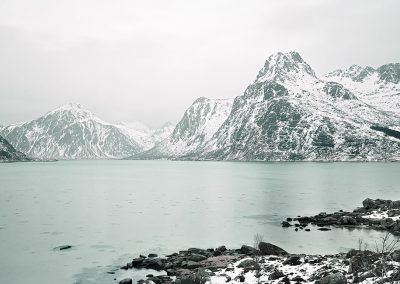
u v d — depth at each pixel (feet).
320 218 317.42
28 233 274.57
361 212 337.31
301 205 409.08
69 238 260.21
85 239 257.75
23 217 339.16
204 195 512.63
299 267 168.14
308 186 618.44
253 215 349.61
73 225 304.30
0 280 179.83
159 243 247.50
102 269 194.80
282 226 298.35
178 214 356.79
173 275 181.16
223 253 218.79
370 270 142.20
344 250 220.23
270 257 193.06
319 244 236.63
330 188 583.99
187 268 190.70
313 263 173.17
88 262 206.59
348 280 137.39
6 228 291.79
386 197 465.88
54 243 246.68
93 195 515.91
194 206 409.28
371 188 577.02
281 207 396.57
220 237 262.88
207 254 215.72
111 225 304.30
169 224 308.60
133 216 345.92
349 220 298.76
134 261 200.75
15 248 234.58
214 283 154.51
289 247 230.48
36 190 582.76
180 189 598.75
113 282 175.32
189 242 249.75
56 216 345.10
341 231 275.18
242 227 295.48
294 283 142.41
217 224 307.58
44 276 184.85
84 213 362.94
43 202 440.45
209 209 387.14
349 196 482.69
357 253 177.88
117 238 260.83
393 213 309.42
